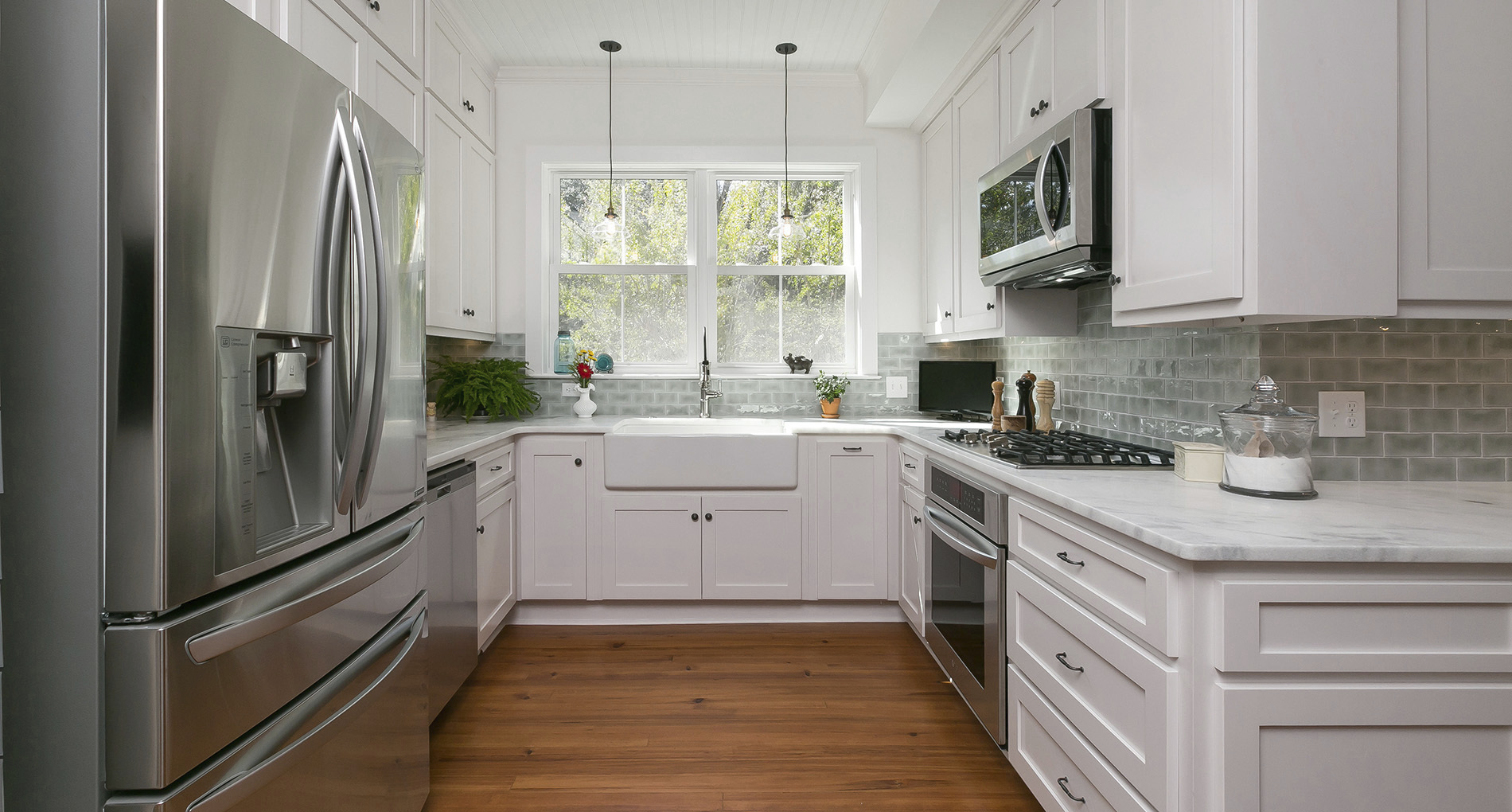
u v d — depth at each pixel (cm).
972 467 206
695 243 375
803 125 365
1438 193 131
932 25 256
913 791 185
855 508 306
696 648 280
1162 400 207
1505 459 162
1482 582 109
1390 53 129
